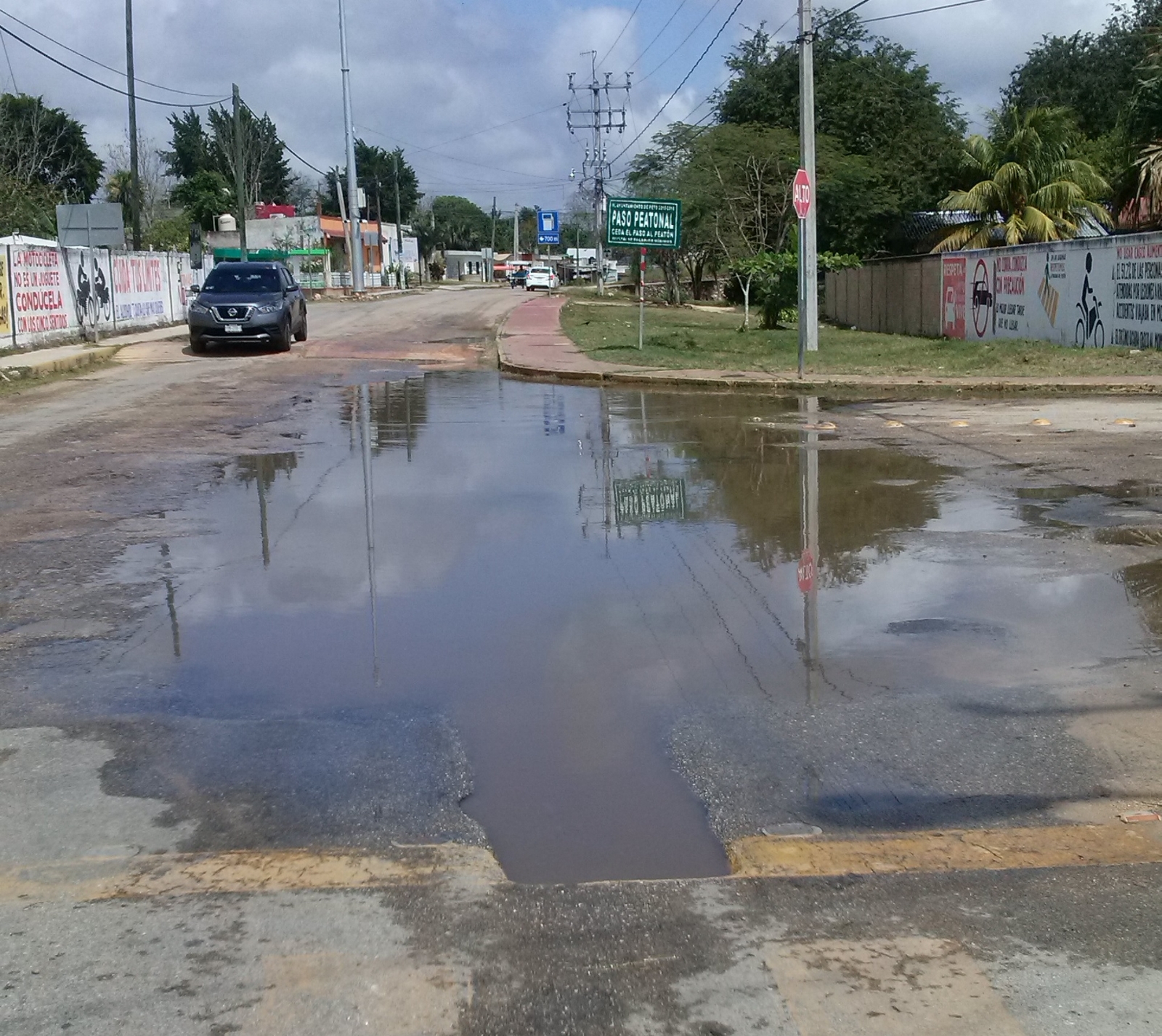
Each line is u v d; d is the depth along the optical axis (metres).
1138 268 21.31
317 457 11.53
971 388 16.98
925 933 3.36
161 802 4.23
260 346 24.83
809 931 3.37
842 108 46.88
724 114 51.81
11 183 36.97
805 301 18.25
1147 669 5.51
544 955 3.25
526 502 9.32
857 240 44.62
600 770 4.51
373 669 5.59
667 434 13.01
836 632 6.11
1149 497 9.20
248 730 4.88
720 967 3.19
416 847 3.90
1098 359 20.22
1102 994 3.05
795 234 32.75
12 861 3.79
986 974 3.15
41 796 4.26
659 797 4.29
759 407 15.67
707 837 4.01
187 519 8.73
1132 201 27.67
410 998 3.04
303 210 111.31
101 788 4.33
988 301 27.03
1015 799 4.24
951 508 8.94
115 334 27.84
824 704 5.14
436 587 6.95
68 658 5.73
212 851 3.87
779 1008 3.00
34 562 7.50
